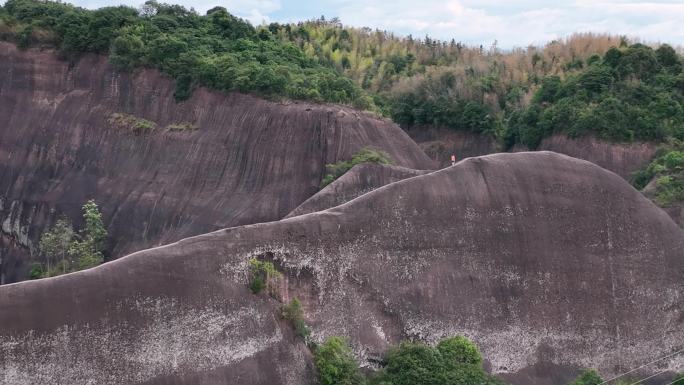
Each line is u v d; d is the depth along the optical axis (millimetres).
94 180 64062
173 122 64375
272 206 58031
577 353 41781
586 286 42844
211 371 33219
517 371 40281
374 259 38781
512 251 41906
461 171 42188
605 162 70375
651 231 44938
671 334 43844
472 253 41062
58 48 69750
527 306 41438
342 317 37344
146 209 60750
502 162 43312
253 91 62812
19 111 68688
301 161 59531
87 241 57000
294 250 36906
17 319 30406
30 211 64500
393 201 39938
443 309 39500
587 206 44094
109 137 65188
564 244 43062
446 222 40844
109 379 31438
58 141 66500
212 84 64000
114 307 32062
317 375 35062
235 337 34094
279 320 35406
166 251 33969
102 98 67125
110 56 67500
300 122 60562
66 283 31594
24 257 63844
